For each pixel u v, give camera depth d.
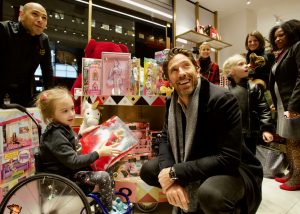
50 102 1.40
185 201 1.15
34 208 1.29
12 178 1.44
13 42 1.91
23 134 1.52
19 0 2.97
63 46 3.43
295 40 2.22
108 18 3.84
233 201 1.10
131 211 1.47
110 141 1.58
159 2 4.38
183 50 1.30
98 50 2.74
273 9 5.57
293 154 2.24
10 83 1.97
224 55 5.91
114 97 1.81
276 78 2.28
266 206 1.87
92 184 1.37
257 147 2.72
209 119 1.22
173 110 1.36
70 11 3.47
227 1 5.13
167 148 1.42
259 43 2.76
